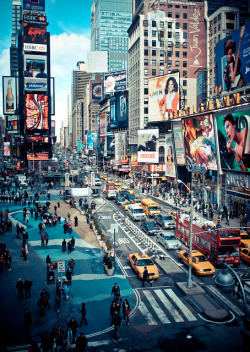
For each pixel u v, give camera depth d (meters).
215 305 19.75
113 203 60.12
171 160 70.69
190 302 20.47
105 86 141.12
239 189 45.25
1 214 39.78
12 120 142.75
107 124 152.50
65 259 28.84
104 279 24.34
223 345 15.50
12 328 16.86
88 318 18.42
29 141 119.50
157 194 66.75
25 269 26.11
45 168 103.62
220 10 93.88
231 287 10.85
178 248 31.72
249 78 56.31
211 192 53.88
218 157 49.22
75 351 15.18
